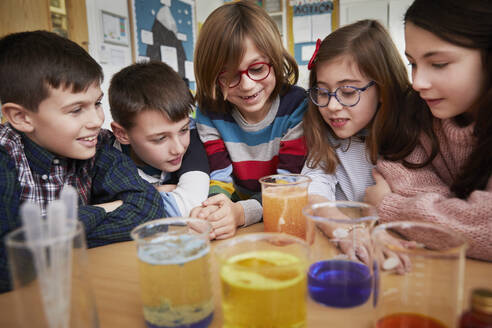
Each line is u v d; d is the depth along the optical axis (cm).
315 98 110
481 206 66
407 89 104
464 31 72
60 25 249
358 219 51
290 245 45
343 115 103
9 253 40
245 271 39
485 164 81
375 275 45
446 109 81
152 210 91
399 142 98
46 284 39
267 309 39
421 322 40
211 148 130
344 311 51
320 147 112
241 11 112
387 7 378
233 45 107
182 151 118
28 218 38
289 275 40
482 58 74
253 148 131
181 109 112
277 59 114
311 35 416
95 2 273
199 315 45
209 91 118
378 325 42
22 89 82
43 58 81
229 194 121
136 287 60
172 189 119
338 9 399
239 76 112
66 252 40
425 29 75
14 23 222
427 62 78
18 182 88
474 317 35
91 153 94
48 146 90
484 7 71
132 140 119
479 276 57
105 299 56
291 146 120
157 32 344
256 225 90
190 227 56
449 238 43
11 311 53
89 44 270
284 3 419
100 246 79
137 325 49
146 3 326
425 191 85
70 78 83
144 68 119
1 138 88
